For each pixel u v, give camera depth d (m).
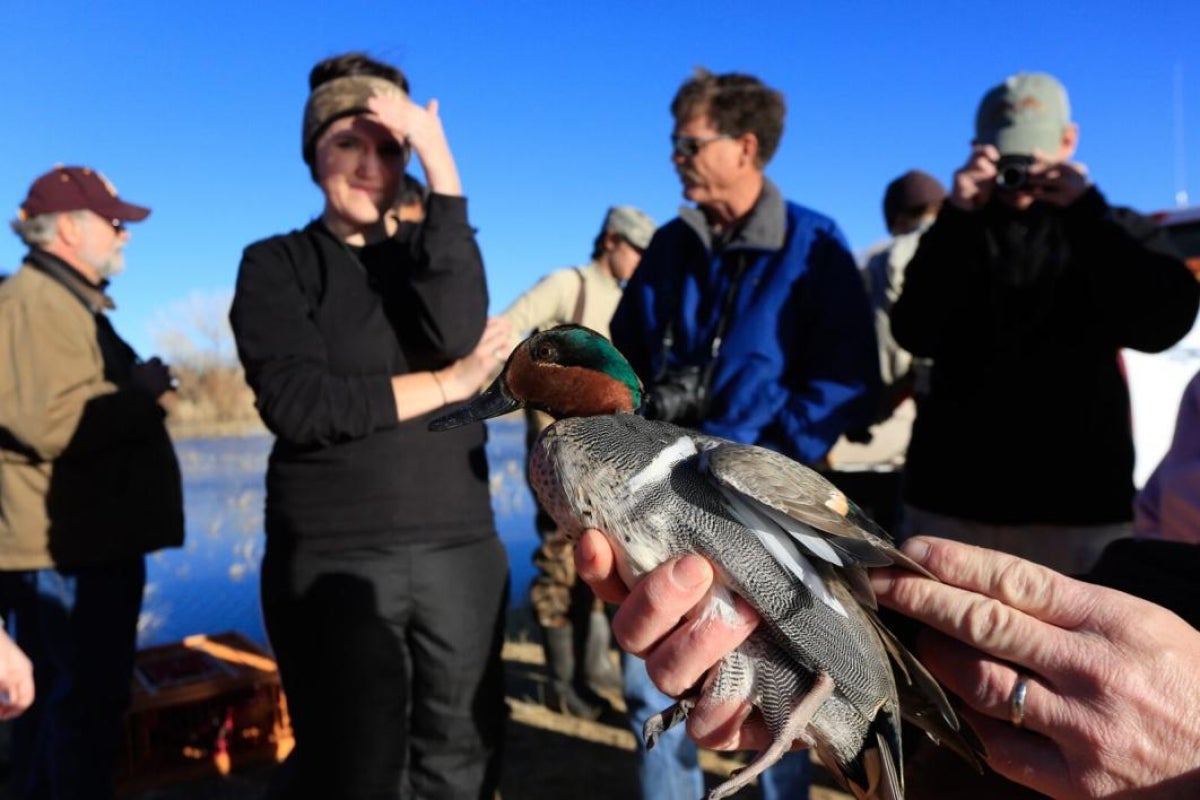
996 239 2.82
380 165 2.64
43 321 3.21
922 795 1.42
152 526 3.47
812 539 1.26
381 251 2.75
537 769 3.97
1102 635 1.06
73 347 3.25
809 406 2.80
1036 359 2.81
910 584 1.21
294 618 2.48
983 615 1.13
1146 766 1.01
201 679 3.96
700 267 3.09
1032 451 2.81
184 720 3.86
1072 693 1.07
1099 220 2.76
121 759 3.72
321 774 2.48
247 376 2.53
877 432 4.38
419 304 2.57
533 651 5.64
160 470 3.54
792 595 1.29
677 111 3.02
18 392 3.10
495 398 1.75
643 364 3.33
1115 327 2.75
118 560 3.37
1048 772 1.11
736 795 3.70
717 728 1.41
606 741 4.29
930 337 2.99
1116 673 1.03
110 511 3.32
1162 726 1.01
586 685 4.64
